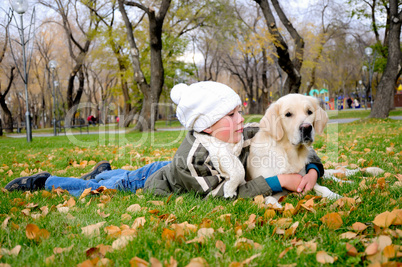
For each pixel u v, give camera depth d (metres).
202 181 2.82
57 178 3.50
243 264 1.60
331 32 31.31
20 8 12.41
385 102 14.73
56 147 9.41
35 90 43.31
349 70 49.56
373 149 5.41
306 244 1.78
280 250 1.76
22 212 2.58
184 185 2.97
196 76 35.91
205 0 23.64
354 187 3.09
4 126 29.70
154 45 15.90
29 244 2.00
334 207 2.45
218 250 1.77
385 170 3.83
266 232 2.03
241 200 2.70
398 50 14.37
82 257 1.73
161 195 3.08
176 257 1.69
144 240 1.89
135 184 3.42
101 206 2.80
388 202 2.49
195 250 1.80
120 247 1.84
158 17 15.45
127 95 29.62
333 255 1.67
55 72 37.28
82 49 28.11
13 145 10.78
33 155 7.35
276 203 2.63
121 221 2.38
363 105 55.22
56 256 1.75
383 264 1.46
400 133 7.87
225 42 27.23
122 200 2.97
